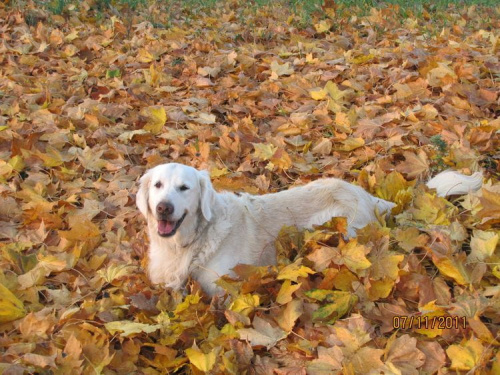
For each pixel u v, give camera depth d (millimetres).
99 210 2525
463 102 3004
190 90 3480
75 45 4117
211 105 3275
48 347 1929
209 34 4383
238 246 2207
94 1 4957
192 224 2168
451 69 3297
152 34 4398
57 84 3455
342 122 2975
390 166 2668
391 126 2928
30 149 2857
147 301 2059
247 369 1861
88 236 2383
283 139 2885
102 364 1867
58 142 2920
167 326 1978
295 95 3320
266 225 2271
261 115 3172
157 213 2094
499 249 2139
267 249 2256
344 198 2314
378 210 2365
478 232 2156
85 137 3012
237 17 5098
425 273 2104
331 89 3203
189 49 4129
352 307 2002
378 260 2068
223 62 3738
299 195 2330
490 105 3045
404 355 1829
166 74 3615
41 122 3072
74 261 2266
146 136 3008
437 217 2289
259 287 2072
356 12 4973
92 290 2178
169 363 1892
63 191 2695
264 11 5172
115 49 4172
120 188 2672
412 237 2182
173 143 2990
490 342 1821
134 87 3432
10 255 2234
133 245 2344
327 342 1903
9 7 4660
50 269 2219
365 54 3869
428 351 1848
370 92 3359
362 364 1808
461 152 2605
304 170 2701
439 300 1985
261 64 3734
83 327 1968
